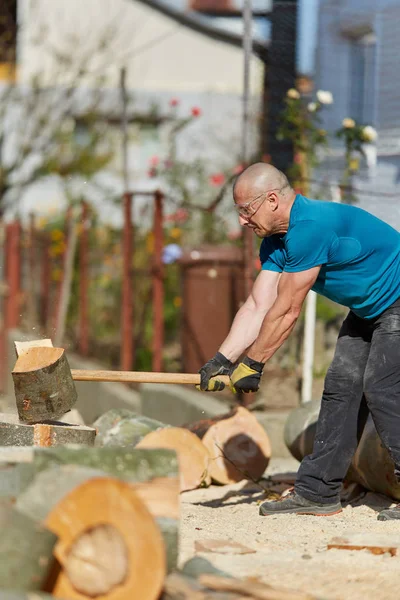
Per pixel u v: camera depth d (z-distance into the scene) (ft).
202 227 80.12
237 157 89.66
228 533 31.99
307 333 53.31
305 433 43.27
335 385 35.99
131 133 128.88
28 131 124.06
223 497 40.37
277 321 33.01
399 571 27.30
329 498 35.83
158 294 63.36
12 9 138.00
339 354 36.19
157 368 63.41
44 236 91.35
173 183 83.20
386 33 68.44
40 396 33.30
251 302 36.14
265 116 65.05
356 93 70.95
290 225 32.60
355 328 36.14
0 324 97.60
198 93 131.13
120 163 125.29
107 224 88.94
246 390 33.88
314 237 32.35
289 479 43.29
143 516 22.06
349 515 35.81
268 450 43.09
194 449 41.29
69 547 21.84
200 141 116.06
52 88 121.80
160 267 63.46
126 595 21.93
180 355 66.18
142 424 42.55
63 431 33.71
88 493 21.83
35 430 33.45
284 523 33.96
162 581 22.06
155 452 24.50
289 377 55.93
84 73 119.75
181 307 61.46
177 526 24.34
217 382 35.19
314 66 74.38
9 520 21.15
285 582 26.16
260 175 32.65
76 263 88.48
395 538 30.55
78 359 83.35
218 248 60.44
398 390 34.50
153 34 141.59
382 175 67.41
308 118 61.98
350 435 35.88
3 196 121.19
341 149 67.21
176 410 58.54
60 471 22.75
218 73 142.00
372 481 38.34
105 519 21.91
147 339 76.23
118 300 86.22
